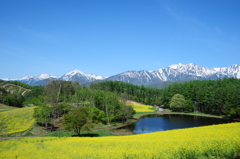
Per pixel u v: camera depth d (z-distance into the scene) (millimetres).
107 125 71875
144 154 15461
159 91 188750
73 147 24406
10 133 47844
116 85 181500
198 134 24391
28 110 72812
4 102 114375
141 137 30969
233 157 12492
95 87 154625
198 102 118875
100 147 23016
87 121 46188
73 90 105062
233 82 115562
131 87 187625
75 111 47969
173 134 29547
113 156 16188
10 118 60844
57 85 91812
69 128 46000
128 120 84312
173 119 85312
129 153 16359
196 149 14727
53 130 57094
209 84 130000
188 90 131250
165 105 149875
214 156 13219
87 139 34125
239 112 82875
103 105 83125
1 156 22016
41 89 131000
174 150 15562
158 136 29203
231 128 27469
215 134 21875
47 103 68375
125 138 32000
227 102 88688
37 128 55344
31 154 22094
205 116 97750
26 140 35750
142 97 186500
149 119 86875
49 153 21469
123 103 87875
